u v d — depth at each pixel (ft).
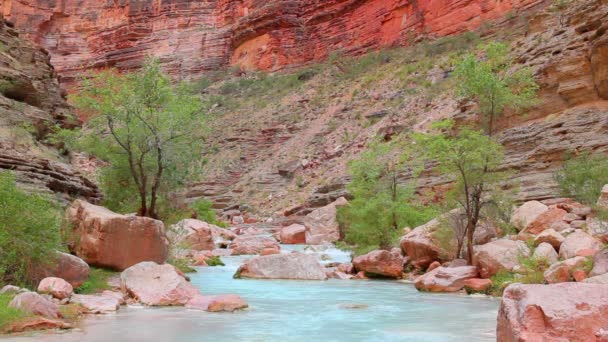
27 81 81.76
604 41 75.61
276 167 153.69
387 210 69.31
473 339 24.93
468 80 60.23
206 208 117.91
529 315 16.90
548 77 83.92
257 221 129.29
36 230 34.42
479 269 44.11
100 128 63.87
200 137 67.72
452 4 173.17
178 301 34.45
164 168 66.13
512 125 87.30
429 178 91.71
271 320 29.73
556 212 51.01
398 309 34.04
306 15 227.40
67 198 67.36
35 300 27.25
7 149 64.49
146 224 43.11
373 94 159.94
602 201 45.62
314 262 53.26
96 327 26.63
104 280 38.91
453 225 51.57
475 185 50.06
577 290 17.74
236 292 42.42
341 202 94.73
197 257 64.39
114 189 67.92
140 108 60.70
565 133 76.54
